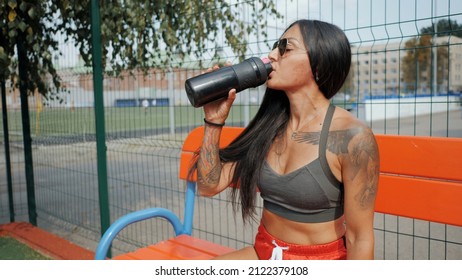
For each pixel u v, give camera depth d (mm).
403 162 1621
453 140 1520
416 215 1584
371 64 2771
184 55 3381
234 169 1695
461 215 1486
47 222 4512
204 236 3770
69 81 4109
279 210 1473
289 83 1413
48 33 4031
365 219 1327
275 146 1505
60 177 5555
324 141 1362
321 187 1365
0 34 3807
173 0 3344
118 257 1897
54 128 4391
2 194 6172
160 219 4371
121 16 3539
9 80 4441
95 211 4789
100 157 3209
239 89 1498
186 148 2242
